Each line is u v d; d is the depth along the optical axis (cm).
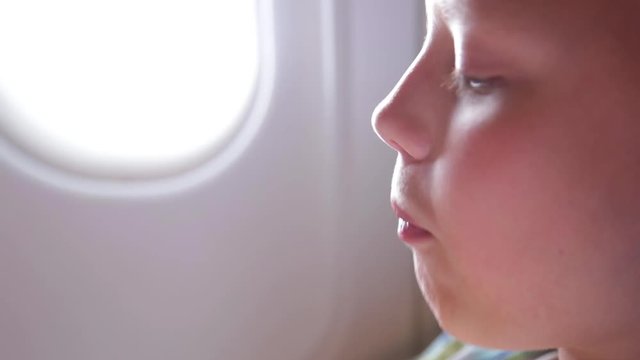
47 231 73
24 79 69
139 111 74
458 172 39
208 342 84
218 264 82
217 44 76
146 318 80
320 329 90
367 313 94
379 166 88
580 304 39
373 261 92
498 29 37
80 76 72
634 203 36
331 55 81
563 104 36
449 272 41
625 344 41
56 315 75
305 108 82
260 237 84
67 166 73
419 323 98
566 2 36
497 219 38
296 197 85
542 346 41
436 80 40
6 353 74
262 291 86
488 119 38
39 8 69
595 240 37
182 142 77
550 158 36
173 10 74
